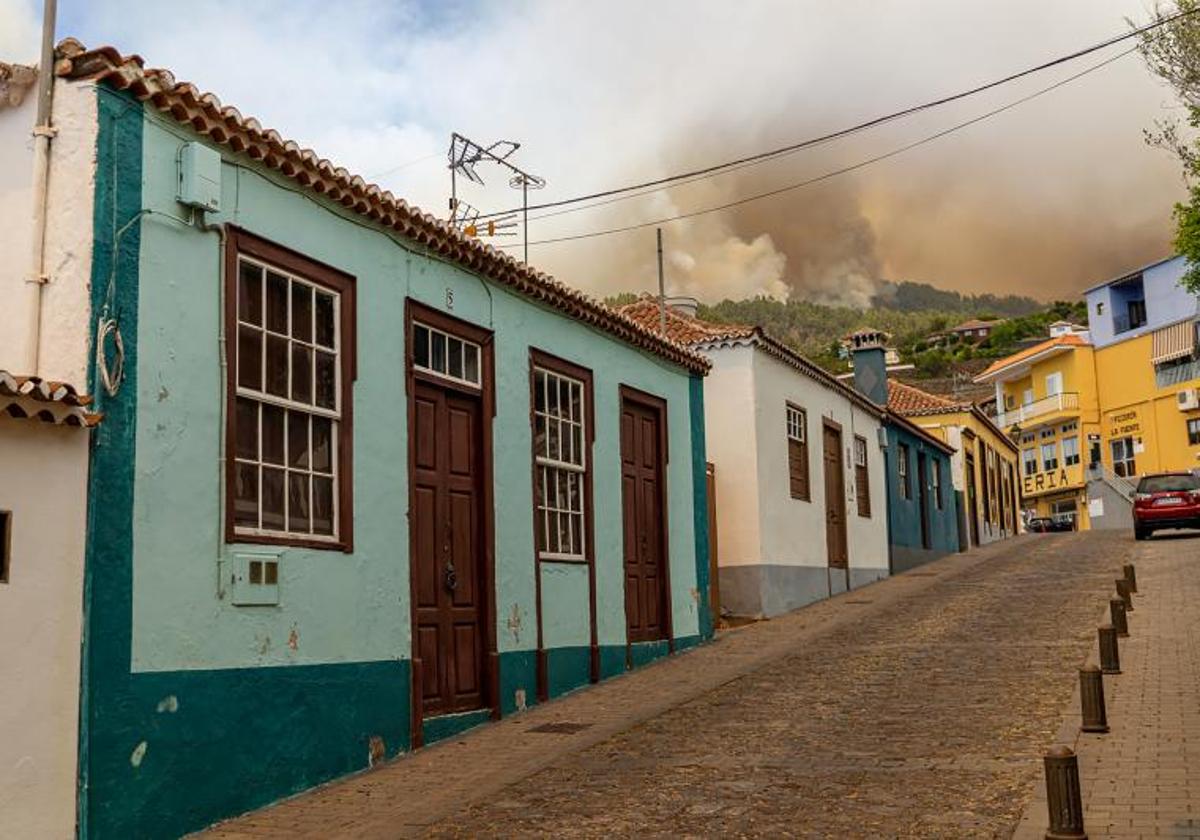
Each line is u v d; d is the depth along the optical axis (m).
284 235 8.52
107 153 7.00
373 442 9.42
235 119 7.86
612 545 13.65
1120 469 54.25
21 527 6.18
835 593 22.42
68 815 6.29
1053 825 6.11
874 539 25.62
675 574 15.34
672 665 14.05
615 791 7.88
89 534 6.59
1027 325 115.25
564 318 12.94
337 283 9.12
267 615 8.02
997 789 7.34
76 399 6.40
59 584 6.37
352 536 9.05
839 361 73.69
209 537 7.53
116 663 6.70
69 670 6.38
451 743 9.93
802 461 21.64
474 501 11.03
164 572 7.13
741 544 19.09
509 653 11.25
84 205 6.89
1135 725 9.02
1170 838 6.16
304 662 8.37
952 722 9.55
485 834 6.98
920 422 38.28
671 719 10.51
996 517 43.41
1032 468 62.50
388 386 9.69
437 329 10.52
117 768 6.64
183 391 7.41
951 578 23.81
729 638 16.53
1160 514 27.28
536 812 7.43
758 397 19.50
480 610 10.95
